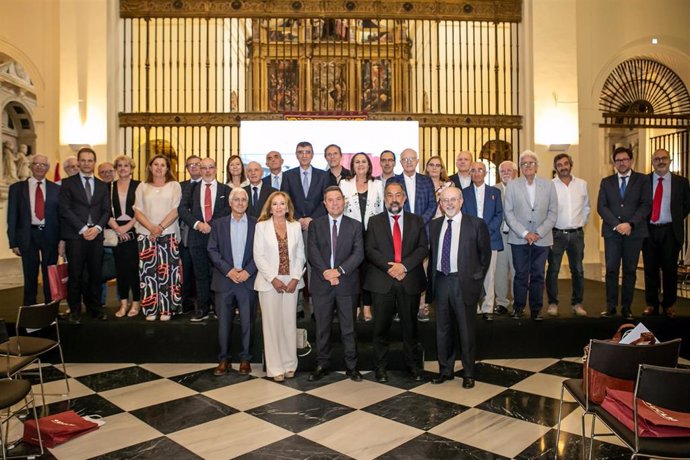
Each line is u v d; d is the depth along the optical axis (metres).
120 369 3.92
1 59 6.86
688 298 5.07
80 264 4.13
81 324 4.05
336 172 4.33
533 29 6.73
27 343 3.26
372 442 2.65
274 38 9.69
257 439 2.69
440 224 3.58
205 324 4.07
